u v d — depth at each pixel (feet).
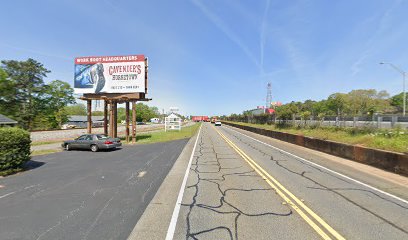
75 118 355.36
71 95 239.71
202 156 53.36
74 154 56.95
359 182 30.25
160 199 23.82
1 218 19.34
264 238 15.76
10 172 35.81
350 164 42.65
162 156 53.42
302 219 18.79
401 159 34.42
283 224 17.89
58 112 235.20
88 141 62.75
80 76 91.56
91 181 31.14
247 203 22.49
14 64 192.75
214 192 26.14
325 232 16.62
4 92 184.14
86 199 23.93
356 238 15.80
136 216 19.52
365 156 42.68
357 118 65.62
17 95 192.95
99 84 90.58
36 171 37.65
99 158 50.55
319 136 66.18
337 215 19.61
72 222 18.43
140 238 15.84
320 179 31.83
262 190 26.81
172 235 16.22
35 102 202.59
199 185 29.09
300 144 74.59
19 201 23.48
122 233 16.57
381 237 15.94
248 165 42.19
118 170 38.14
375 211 20.51
